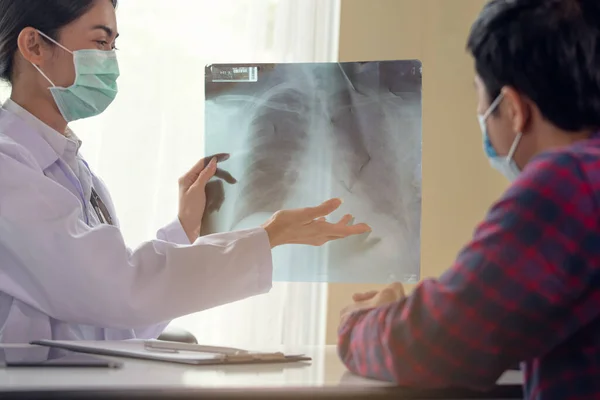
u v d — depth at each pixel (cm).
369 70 166
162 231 172
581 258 81
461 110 266
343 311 120
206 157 172
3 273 156
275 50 266
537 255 81
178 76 265
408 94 164
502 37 93
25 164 160
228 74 171
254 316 262
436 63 266
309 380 95
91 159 264
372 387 89
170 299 148
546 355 86
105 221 185
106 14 184
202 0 266
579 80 89
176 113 264
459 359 84
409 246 164
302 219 159
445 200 266
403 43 266
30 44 178
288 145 168
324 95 167
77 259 147
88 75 180
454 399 91
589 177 82
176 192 262
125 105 263
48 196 152
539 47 90
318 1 267
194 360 109
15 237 149
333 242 166
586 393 83
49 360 113
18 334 154
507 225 83
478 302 83
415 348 87
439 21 267
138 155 263
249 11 266
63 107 182
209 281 149
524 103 94
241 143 170
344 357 102
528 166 87
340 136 166
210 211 171
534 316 82
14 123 172
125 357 120
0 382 91
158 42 265
